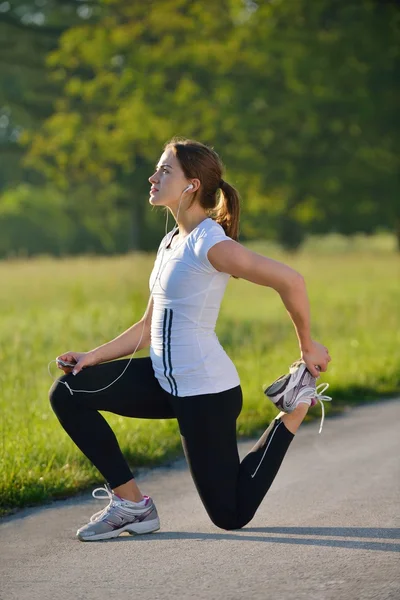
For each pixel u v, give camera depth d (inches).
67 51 1643.7
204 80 1779.0
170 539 210.2
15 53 2080.5
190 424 201.0
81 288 1009.5
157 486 270.5
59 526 228.8
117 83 1633.9
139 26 1589.6
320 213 2022.6
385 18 1802.4
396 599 166.2
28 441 297.0
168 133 1626.5
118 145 1637.6
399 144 1862.7
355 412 382.9
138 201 2250.2
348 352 523.2
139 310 661.9
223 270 194.5
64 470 274.2
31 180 2615.7
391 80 1820.9
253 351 513.3
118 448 213.2
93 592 176.2
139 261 1366.9
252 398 387.9
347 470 278.5
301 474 275.7
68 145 1694.1
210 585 176.6
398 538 204.1
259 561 190.2
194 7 1603.1
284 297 195.0
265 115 1823.3
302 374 205.5
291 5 1774.1
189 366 198.8
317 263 1445.6
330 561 188.7
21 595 176.9
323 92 1814.7
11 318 721.0
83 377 206.1
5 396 368.5
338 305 799.7
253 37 1721.2
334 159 1886.1
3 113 2427.4
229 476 204.5
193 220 201.8
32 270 1286.9
